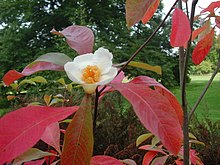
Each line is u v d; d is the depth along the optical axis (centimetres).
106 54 36
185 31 41
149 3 40
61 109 35
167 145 33
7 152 31
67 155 34
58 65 43
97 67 35
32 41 967
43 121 34
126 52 856
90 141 34
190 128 190
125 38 917
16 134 32
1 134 32
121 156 166
